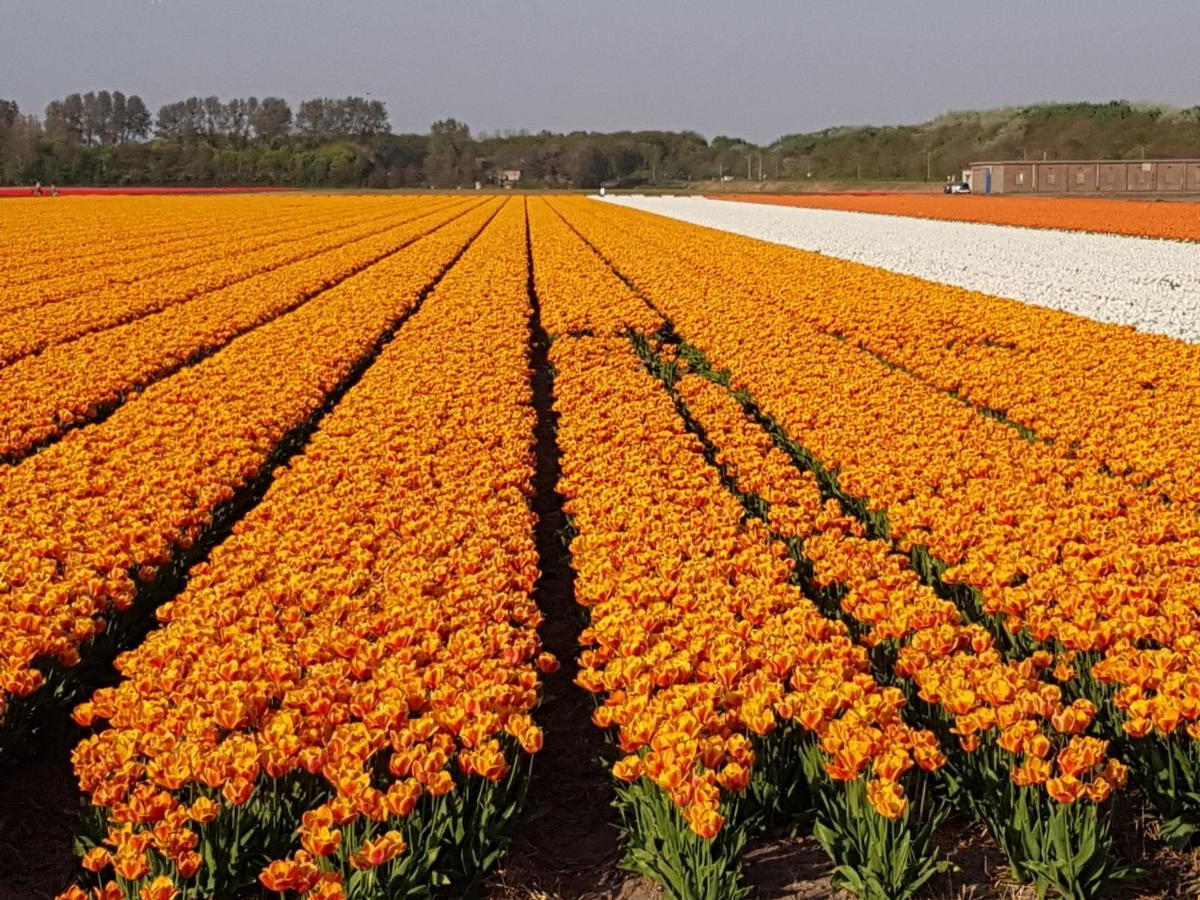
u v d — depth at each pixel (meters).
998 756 6.14
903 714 7.02
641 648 7.02
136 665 6.98
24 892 6.14
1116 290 27.20
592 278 29.36
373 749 5.94
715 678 6.62
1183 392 14.83
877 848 5.59
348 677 6.96
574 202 94.69
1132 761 6.38
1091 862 5.62
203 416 13.84
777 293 26.30
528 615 7.76
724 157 186.75
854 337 20.56
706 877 5.46
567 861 6.36
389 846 5.17
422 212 72.69
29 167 144.50
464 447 12.34
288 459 13.63
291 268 33.12
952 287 27.30
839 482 11.05
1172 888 5.84
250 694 6.33
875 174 154.50
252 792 5.90
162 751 5.96
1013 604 7.45
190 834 5.34
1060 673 6.79
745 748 5.87
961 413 13.55
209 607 7.59
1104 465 12.09
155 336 20.19
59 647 7.10
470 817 6.02
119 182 149.25
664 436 12.71
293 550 9.00
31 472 11.28
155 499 9.98
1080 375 15.78
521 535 9.35
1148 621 6.96
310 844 5.27
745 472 11.52
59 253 38.81
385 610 7.60
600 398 14.87
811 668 6.61
